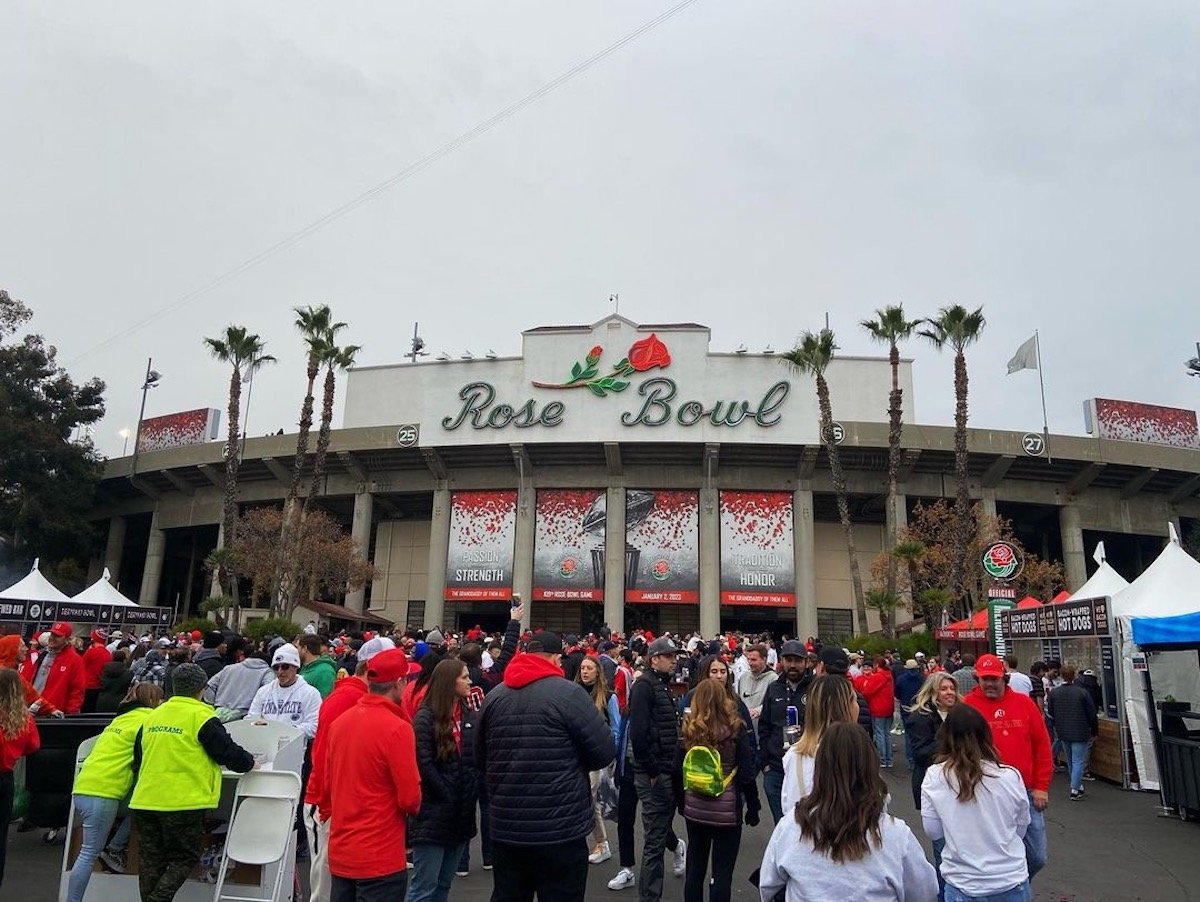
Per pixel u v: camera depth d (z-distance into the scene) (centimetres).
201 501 5400
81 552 5222
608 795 888
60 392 5072
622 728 791
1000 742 616
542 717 475
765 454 4566
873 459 4538
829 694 454
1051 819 1120
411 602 5181
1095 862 889
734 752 605
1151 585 1427
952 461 4528
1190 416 5162
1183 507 5006
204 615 3891
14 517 4791
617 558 4519
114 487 5591
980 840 445
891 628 3612
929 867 324
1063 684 1328
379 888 466
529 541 4625
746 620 5119
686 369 4600
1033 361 4778
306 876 772
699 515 4597
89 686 1345
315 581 4178
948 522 3888
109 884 613
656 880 655
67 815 851
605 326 4722
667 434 4494
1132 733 1377
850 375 5122
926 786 468
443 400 4744
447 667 567
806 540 4519
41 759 846
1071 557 4656
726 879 587
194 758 550
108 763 586
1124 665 1407
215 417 5700
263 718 655
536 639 505
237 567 4066
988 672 629
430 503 5234
